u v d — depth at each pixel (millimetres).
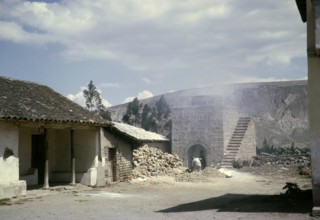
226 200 13438
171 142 34688
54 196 15188
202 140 33344
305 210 9727
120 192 16750
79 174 19453
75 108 19906
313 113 9352
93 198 14594
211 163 32656
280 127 86500
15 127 15023
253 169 29250
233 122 35031
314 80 9398
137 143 23500
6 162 14531
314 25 9383
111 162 21188
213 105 33062
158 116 55219
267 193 16219
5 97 16438
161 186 19266
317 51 9172
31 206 12516
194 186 19484
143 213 10859
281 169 28297
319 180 9195
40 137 19578
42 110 16891
